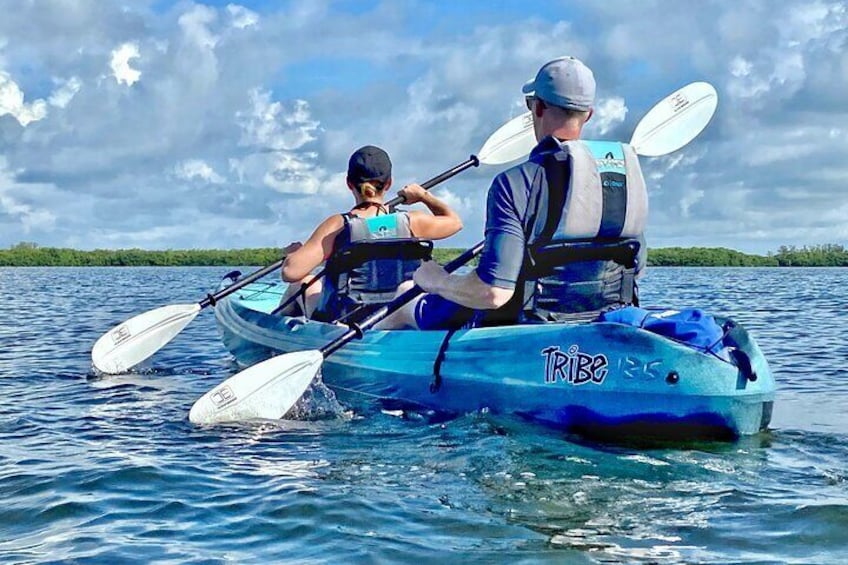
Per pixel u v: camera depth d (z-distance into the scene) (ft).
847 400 18.72
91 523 10.96
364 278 18.60
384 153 18.62
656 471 12.46
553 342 14.52
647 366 13.57
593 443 13.96
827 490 11.57
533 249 14.25
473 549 9.75
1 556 9.89
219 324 26.22
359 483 12.30
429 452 13.85
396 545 9.95
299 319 20.21
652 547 9.71
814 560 9.29
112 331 23.70
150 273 149.89
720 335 13.60
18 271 170.91
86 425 16.74
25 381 22.39
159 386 21.57
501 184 13.99
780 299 57.26
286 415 17.04
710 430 13.48
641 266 15.06
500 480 12.19
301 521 10.84
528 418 14.83
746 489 11.63
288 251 22.85
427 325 17.61
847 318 41.39
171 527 10.78
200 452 14.39
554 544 9.85
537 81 14.35
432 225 19.39
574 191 13.76
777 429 15.17
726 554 9.49
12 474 13.10
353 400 17.98
